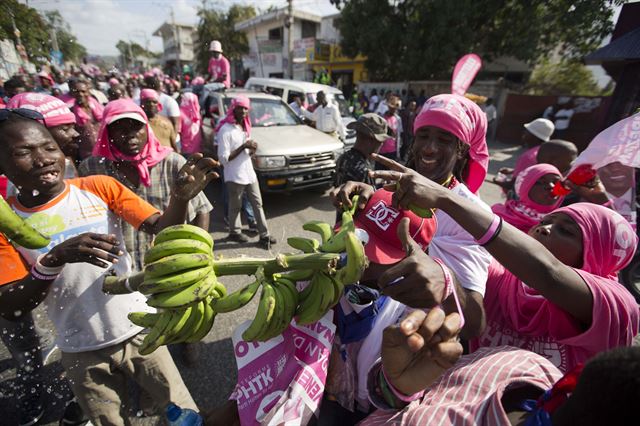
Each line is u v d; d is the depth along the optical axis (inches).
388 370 34.0
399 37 591.2
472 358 43.3
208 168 52.4
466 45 542.9
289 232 191.8
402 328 28.0
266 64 927.0
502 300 59.3
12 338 77.0
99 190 61.1
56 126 88.7
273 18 836.0
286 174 205.0
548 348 53.9
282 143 210.2
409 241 35.8
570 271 43.2
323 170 219.9
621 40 257.3
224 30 964.6
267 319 34.0
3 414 83.0
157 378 66.9
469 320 45.9
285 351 41.5
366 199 53.9
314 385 38.8
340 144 237.1
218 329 116.3
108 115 79.3
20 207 54.9
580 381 26.0
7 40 358.6
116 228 64.2
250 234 186.4
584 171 84.5
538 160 121.4
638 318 47.1
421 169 60.5
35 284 47.6
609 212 52.0
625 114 272.1
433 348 29.5
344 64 784.3
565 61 666.2
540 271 40.5
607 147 68.1
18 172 49.6
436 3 528.7
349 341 43.9
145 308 65.6
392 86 622.5
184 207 54.7
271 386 40.1
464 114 56.6
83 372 61.6
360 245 33.8
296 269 37.1
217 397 92.1
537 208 94.3
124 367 64.6
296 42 813.2
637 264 139.2
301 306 40.0
